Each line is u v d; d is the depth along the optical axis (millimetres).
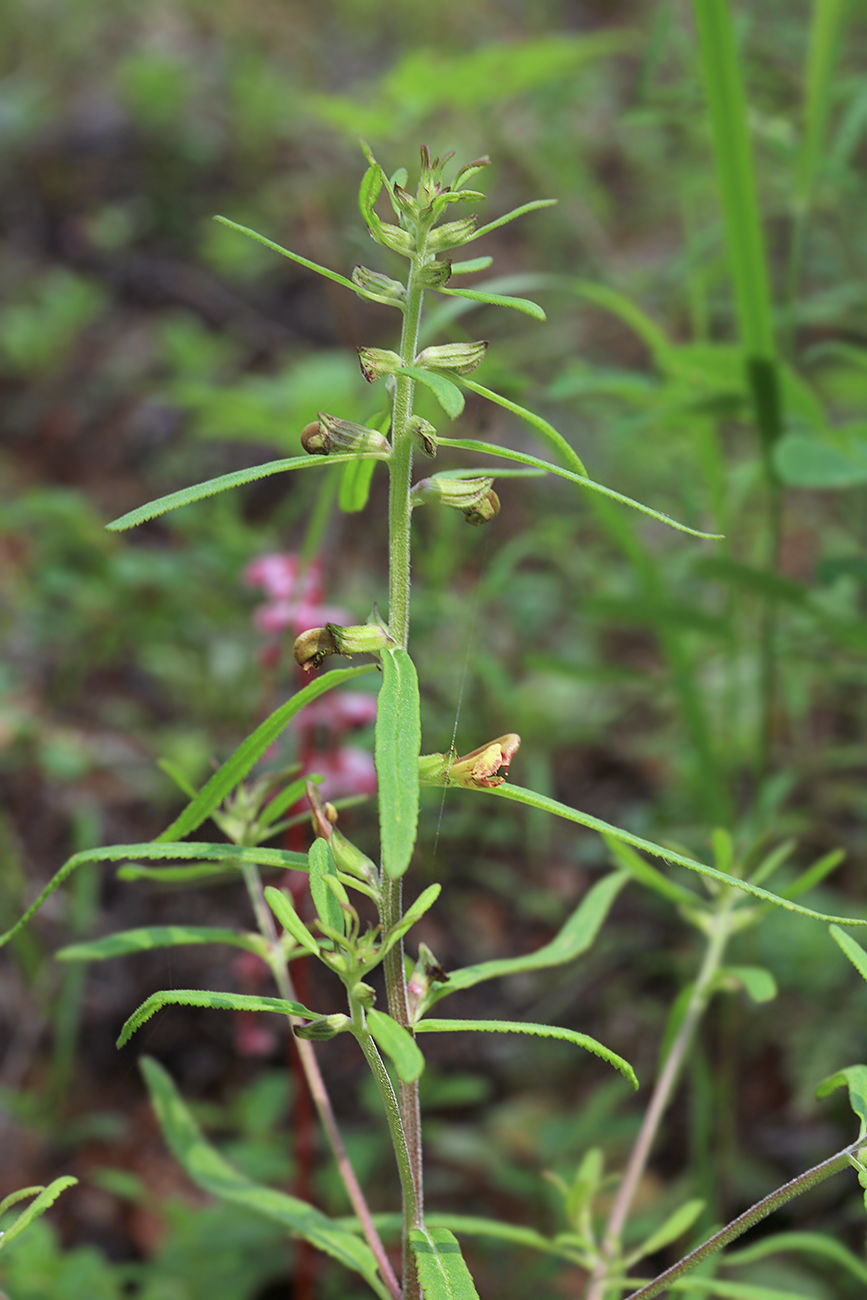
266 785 519
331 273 426
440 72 975
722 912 542
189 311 1652
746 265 686
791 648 855
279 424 1080
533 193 1541
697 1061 735
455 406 400
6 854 902
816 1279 710
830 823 964
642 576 779
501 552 1023
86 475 1453
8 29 2189
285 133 1871
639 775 1066
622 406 936
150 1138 839
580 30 2055
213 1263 693
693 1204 518
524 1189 748
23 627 1150
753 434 1189
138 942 502
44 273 1741
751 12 1233
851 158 1188
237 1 2273
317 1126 774
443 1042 896
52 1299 613
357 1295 695
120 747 1072
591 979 919
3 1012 876
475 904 953
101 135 1942
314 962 878
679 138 1309
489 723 900
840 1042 802
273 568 830
